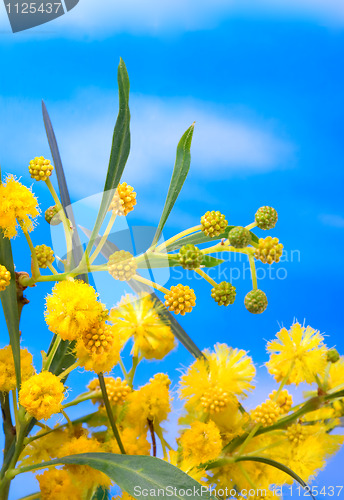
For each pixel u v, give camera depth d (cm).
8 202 25
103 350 25
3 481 26
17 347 26
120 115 25
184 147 26
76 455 25
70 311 24
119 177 26
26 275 26
